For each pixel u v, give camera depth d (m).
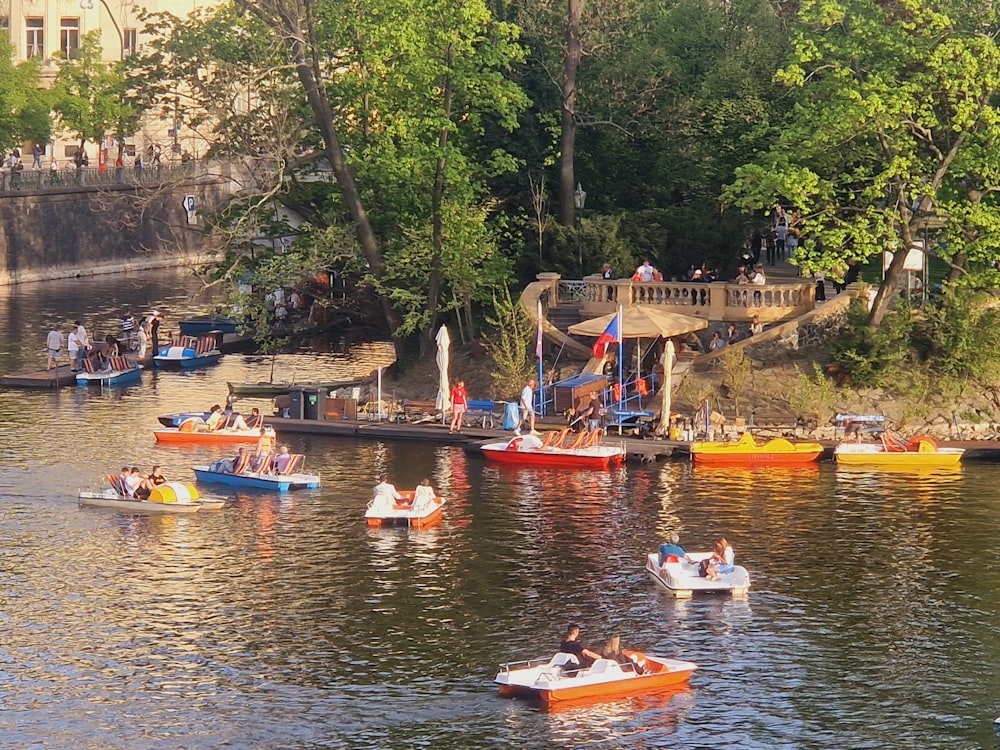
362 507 53.19
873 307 64.75
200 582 45.19
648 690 37.66
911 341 65.00
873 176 65.56
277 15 70.38
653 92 81.50
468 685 37.94
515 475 57.59
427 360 72.44
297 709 36.56
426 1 71.50
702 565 44.47
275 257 74.38
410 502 51.88
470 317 72.94
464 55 72.12
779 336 65.75
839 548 48.34
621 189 83.12
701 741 34.94
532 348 69.19
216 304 77.12
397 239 73.62
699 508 52.78
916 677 38.53
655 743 34.81
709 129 78.19
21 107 116.81
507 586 44.94
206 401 71.31
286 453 56.62
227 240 74.50
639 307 65.38
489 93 72.38
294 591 44.44
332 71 76.12
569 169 78.00
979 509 52.59
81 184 122.19
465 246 72.12
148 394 73.06
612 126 81.69
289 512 52.62
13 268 114.75
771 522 51.09
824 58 66.00
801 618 42.47
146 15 79.62
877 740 35.09
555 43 80.69
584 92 81.44
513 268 76.25
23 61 126.88
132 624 41.84
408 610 42.97
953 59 62.28
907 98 61.78
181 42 78.31
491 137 78.75
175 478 57.03
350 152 74.69
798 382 63.88
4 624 41.75
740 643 40.66
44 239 117.88
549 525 50.78
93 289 112.56
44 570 46.16
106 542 49.06
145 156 136.38
